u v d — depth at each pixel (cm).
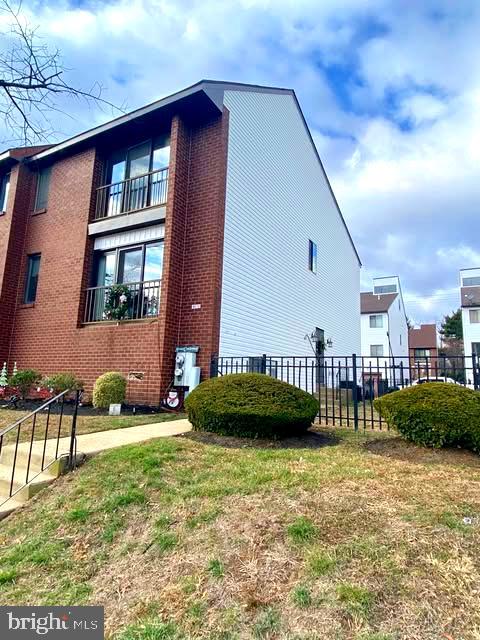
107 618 231
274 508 306
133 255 976
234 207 963
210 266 871
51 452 458
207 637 205
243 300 986
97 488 377
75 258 1036
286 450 469
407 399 484
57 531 324
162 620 221
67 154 1123
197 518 308
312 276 1449
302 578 232
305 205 1417
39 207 1178
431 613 199
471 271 3228
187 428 598
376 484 343
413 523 272
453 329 4369
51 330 1035
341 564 237
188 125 955
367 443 511
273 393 542
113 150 1081
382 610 204
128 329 886
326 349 1513
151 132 1005
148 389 830
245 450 468
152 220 918
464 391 471
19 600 254
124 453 439
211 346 838
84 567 281
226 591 233
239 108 1018
